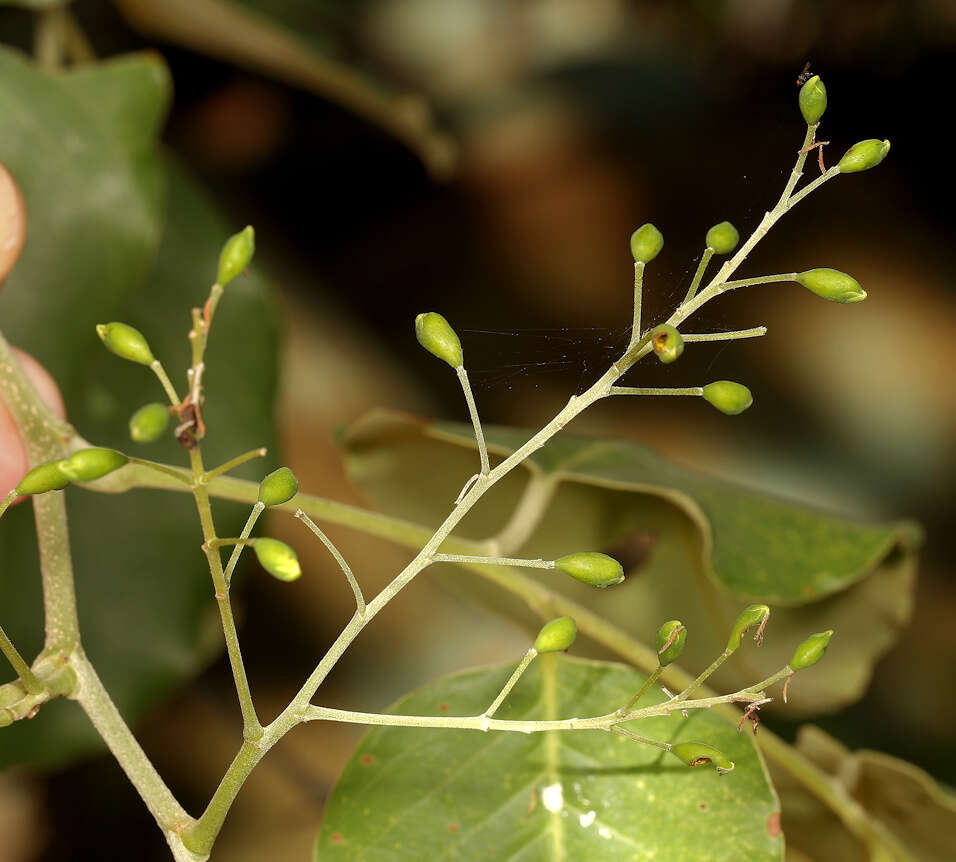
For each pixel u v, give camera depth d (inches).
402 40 32.3
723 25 33.4
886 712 26.2
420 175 32.2
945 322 31.0
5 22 23.0
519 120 32.9
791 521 17.0
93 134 17.9
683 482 17.3
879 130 32.9
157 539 18.3
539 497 16.5
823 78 33.2
